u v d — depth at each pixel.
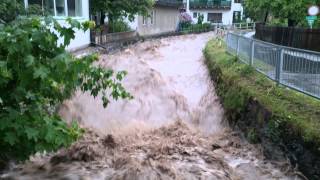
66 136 3.75
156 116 8.59
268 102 6.14
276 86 6.95
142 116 8.47
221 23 46.78
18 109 3.66
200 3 48.56
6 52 3.34
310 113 5.42
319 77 5.53
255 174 5.33
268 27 18.16
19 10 10.02
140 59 14.68
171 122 8.10
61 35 3.46
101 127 7.54
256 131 6.21
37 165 5.28
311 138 4.73
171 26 38.44
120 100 8.82
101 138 6.56
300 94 6.34
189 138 6.84
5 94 3.55
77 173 5.16
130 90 10.12
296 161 5.00
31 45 3.25
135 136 6.95
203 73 12.70
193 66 14.41
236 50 11.16
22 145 3.78
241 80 7.98
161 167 5.36
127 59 14.00
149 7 23.80
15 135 3.50
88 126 7.44
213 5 48.34
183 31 36.75
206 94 10.09
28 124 3.54
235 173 5.36
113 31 21.78
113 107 8.51
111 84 4.27
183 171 5.32
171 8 37.59
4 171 4.98
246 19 47.25
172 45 22.44
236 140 6.71
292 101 6.02
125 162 5.47
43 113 3.85
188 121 8.38
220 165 5.60
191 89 10.95
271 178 5.13
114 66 12.56
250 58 9.08
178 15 40.94
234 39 11.63
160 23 34.62
